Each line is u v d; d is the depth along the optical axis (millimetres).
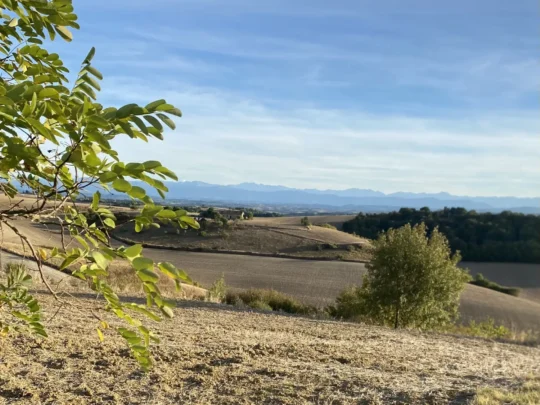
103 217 1651
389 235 17906
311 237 73812
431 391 5609
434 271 17328
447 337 12781
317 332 10859
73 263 1629
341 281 42844
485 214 75688
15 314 2521
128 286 12680
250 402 4922
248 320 11742
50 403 4359
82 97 1690
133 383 5203
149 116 1405
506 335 15992
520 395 5348
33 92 1351
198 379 5492
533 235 69312
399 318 17828
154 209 1582
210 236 68125
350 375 6250
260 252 62375
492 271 62125
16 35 1877
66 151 1502
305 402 4992
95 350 6207
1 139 1413
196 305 13781
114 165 1451
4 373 5078
